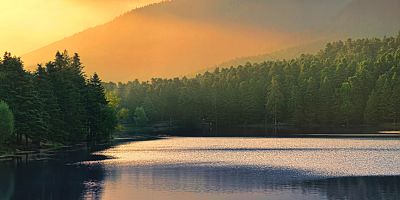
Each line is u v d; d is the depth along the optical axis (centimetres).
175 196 5959
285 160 9619
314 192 6138
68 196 5994
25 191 6334
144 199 5803
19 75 12012
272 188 6425
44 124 12181
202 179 7212
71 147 13650
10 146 11775
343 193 6075
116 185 6725
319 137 17850
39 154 11294
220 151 12025
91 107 15275
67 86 14262
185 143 15400
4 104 10800
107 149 12875
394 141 15125
